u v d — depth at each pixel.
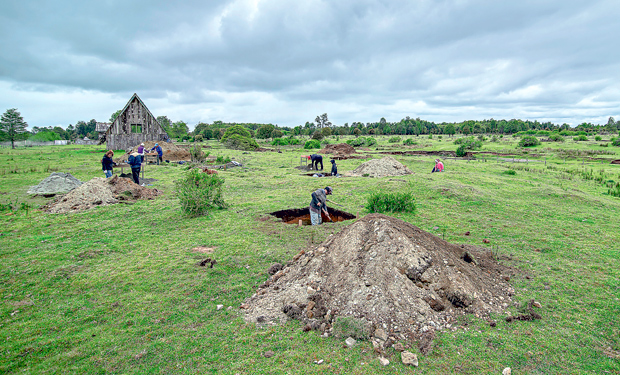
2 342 3.57
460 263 4.89
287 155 31.59
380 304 3.84
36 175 16.02
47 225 8.08
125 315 4.14
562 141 53.81
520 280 5.11
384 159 18.83
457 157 33.62
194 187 9.31
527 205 10.51
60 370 3.15
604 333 3.71
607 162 28.06
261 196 11.66
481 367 3.11
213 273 5.39
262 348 3.44
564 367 3.14
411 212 9.44
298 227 8.02
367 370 3.06
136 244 6.78
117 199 10.60
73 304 4.40
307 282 4.59
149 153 23.62
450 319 3.88
